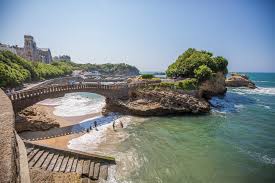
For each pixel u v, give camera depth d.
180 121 37.78
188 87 48.28
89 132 31.28
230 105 52.81
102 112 43.34
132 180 18.06
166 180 18.23
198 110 43.34
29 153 17.72
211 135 30.16
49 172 15.40
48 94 33.97
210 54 67.12
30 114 33.94
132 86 45.09
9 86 54.38
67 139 28.03
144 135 29.84
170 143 26.83
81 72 193.12
